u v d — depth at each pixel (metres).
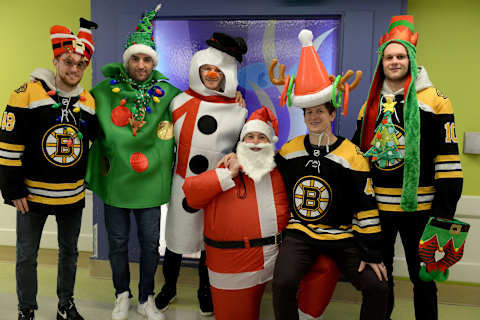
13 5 2.79
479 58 2.37
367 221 1.56
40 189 1.73
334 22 2.38
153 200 1.93
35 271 1.85
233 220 1.68
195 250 1.98
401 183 1.66
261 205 1.69
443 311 2.34
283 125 2.50
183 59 2.54
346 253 1.60
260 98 2.50
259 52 2.47
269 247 1.70
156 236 1.99
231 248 1.68
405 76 1.67
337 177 1.60
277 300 1.57
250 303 1.71
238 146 1.73
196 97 1.97
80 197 1.86
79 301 2.29
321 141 1.65
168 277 2.17
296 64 2.44
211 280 1.76
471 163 2.42
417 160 1.58
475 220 2.42
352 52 2.32
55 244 2.88
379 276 1.53
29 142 1.70
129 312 2.13
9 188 1.67
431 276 1.64
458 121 2.42
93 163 1.97
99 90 1.94
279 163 1.74
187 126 1.92
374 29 2.29
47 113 1.70
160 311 2.08
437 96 1.63
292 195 1.67
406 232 1.75
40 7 2.76
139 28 1.96
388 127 1.65
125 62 1.94
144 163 1.90
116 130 1.87
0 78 2.85
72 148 1.75
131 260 2.62
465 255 2.44
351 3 2.30
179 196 1.95
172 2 2.45
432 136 1.64
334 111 1.64
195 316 2.14
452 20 2.37
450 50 2.38
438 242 1.58
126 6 2.48
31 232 1.80
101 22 2.51
